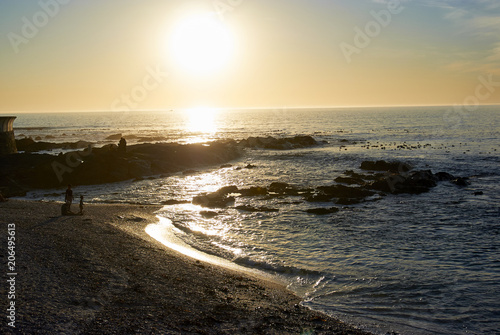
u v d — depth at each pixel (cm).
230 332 986
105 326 942
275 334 998
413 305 1263
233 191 3450
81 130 14462
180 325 995
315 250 1881
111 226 2106
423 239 2062
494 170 4341
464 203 2894
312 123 18850
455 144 7306
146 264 1495
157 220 2441
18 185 3769
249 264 1686
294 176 4334
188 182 4075
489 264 1666
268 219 2523
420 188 3325
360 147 7206
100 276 1308
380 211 2705
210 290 1281
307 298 1313
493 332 1089
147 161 4706
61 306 1034
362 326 1100
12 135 5028
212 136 10725
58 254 1505
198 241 2025
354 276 1528
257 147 7281
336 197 3141
